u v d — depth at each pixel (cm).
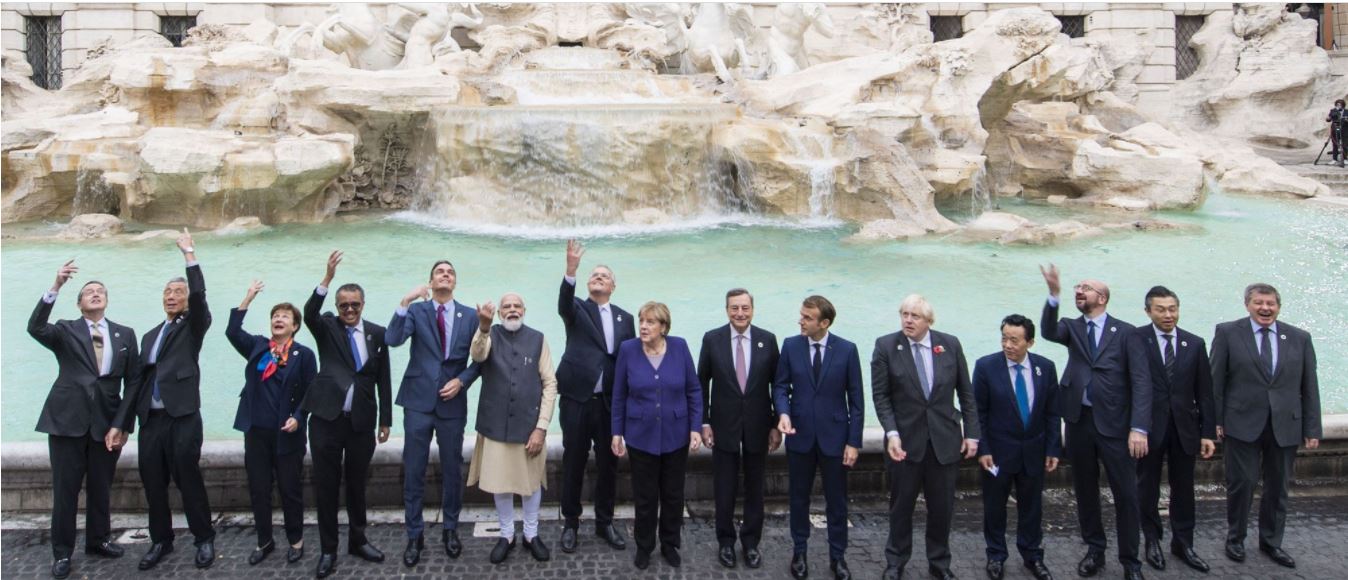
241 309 599
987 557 601
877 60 1934
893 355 579
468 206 1734
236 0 2650
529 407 602
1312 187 2031
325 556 581
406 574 582
